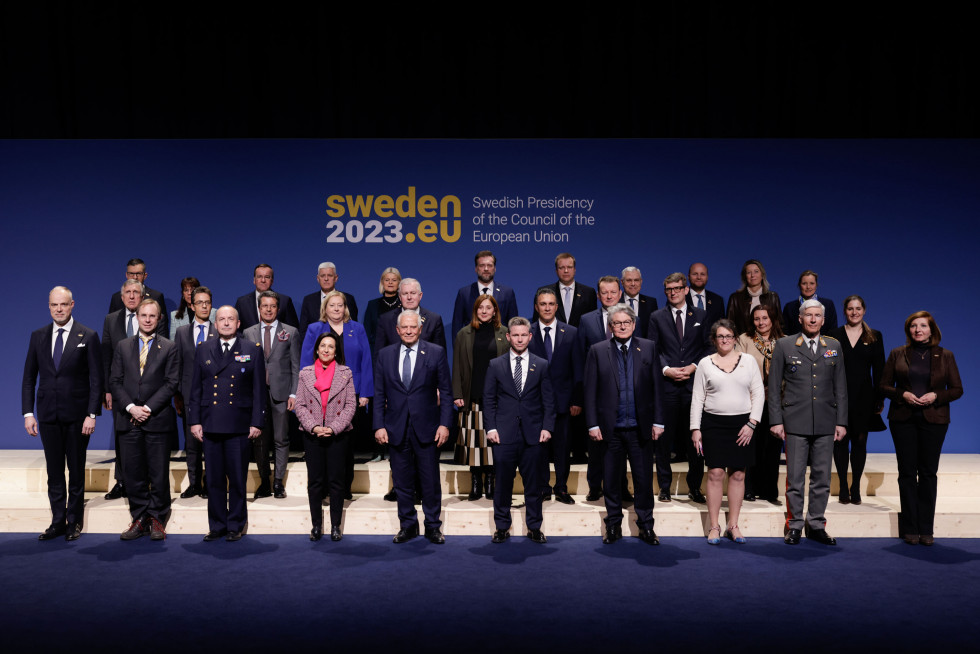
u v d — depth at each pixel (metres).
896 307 6.14
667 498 5.02
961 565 4.18
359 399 4.97
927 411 4.52
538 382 4.53
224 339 4.57
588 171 6.12
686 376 4.98
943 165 6.09
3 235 6.15
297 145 6.15
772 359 4.64
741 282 5.99
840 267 6.13
